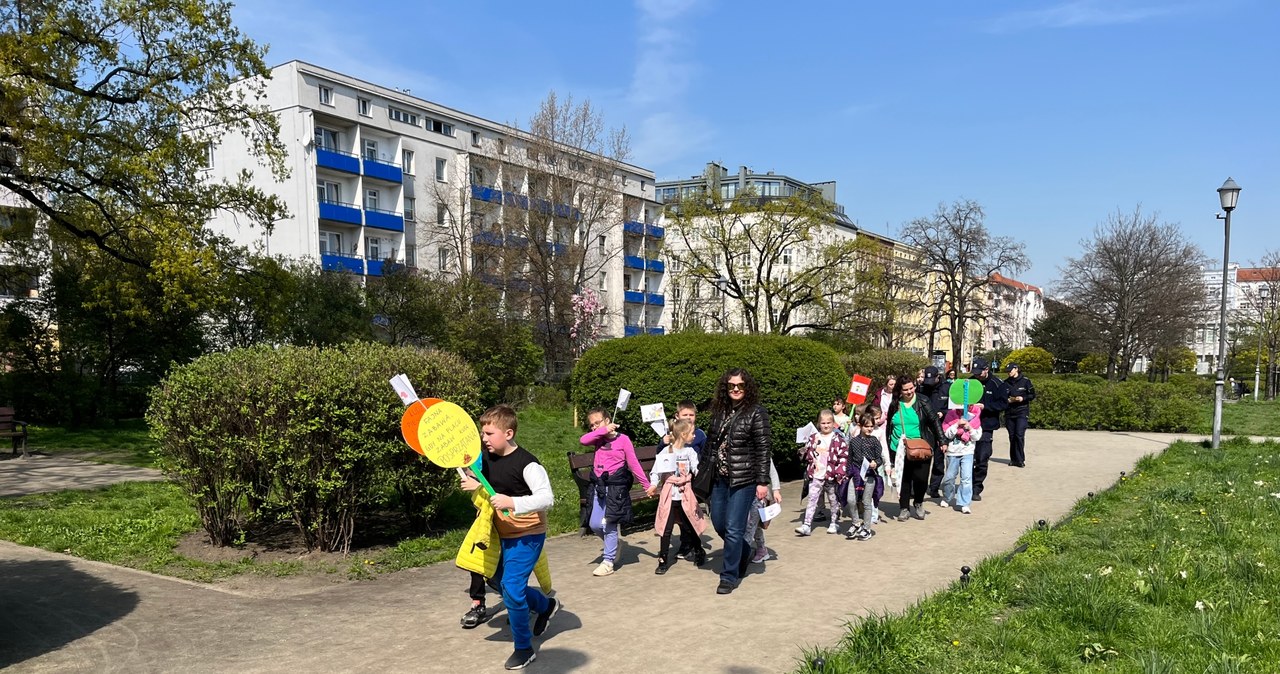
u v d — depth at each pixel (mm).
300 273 27562
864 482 7816
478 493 4371
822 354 12750
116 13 17312
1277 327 46000
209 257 17609
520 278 35000
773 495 6625
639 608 5453
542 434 19516
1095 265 44688
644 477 6602
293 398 6492
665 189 77438
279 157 20453
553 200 34656
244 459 6758
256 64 19453
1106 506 9070
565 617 5242
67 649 4555
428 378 7473
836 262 34938
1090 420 20859
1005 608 5230
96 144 17906
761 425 5934
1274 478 10805
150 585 5969
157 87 18203
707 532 8227
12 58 15359
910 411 9008
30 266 21828
